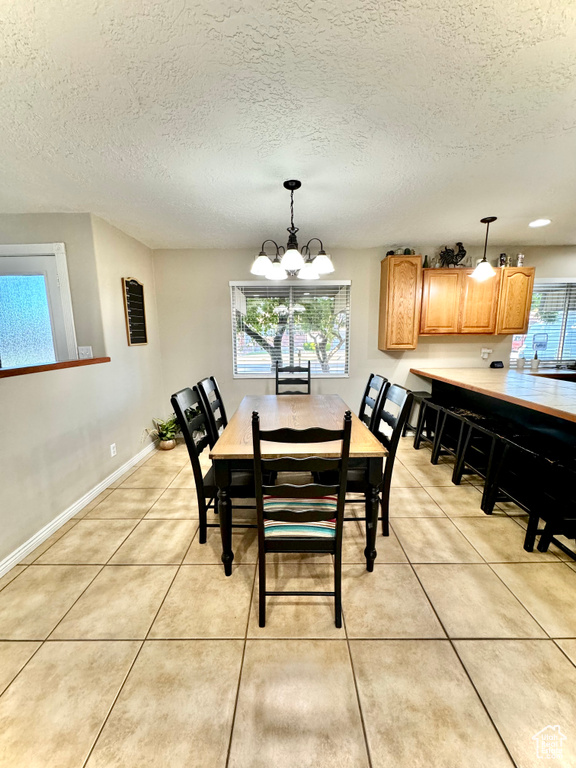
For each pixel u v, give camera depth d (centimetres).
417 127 156
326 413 221
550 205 254
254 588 161
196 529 211
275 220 281
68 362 224
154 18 99
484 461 275
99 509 236
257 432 121
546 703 110
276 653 128
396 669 122
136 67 116
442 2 95
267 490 130
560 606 149
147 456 343
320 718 107
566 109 144
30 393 191
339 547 137
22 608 150
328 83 126
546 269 380
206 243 349
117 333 292
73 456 229
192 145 168
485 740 100
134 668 123
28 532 188
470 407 327
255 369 394
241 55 113
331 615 146
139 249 338
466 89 131
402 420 185
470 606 149
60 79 121
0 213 256
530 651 128
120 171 194
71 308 268
